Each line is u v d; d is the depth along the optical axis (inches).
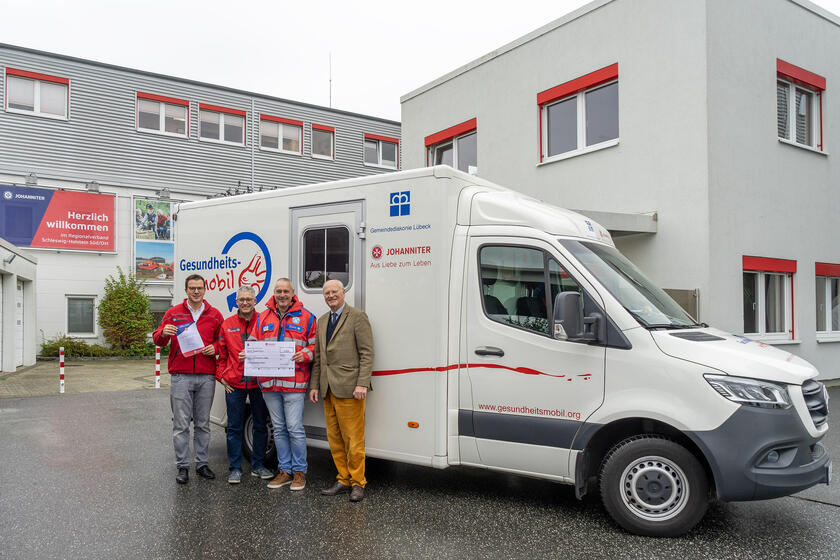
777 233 435.2
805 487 172.9
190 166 888.3
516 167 520.7
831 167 486.0
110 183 826.2
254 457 243.6
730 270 399.5
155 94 864.9
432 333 210.2
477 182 230.4
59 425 347.9
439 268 210.7
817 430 178.1
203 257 279.9
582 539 179.8
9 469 253.8
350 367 212.1
